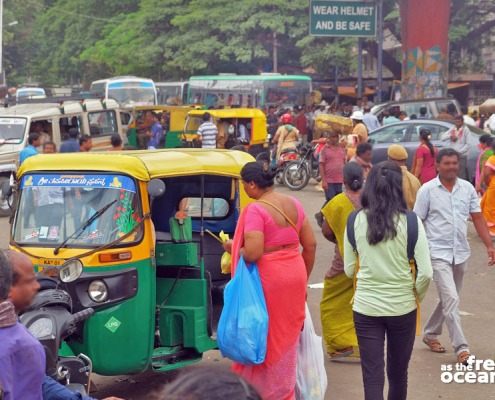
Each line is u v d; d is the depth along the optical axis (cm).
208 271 723
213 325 720
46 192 651
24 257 396
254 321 539
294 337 561
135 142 2689
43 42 6475
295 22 4331
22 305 395
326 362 760
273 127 3025
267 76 3894
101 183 641
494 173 1332
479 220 754
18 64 7425
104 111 2073
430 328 790
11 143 1867
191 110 2770
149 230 635
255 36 4475
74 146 1478
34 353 352
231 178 748
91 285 610
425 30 2917
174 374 731
